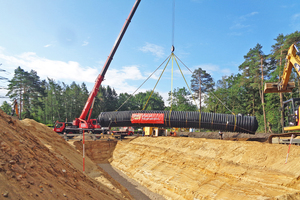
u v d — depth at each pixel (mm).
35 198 4797
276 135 16594
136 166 23531
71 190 6477
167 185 17297
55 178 6516
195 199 14164
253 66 48188
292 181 11156
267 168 13141
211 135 31422
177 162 19578
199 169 16875
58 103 72750
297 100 17141
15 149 6199
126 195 12852
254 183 12656
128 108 97938
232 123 25422
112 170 25109
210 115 26500
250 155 15320
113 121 31281
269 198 10453
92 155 29906
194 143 21547
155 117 28312
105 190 10281
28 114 55969
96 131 33219
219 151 17938
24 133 8219
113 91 100812
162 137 27906
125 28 29812
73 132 32500
